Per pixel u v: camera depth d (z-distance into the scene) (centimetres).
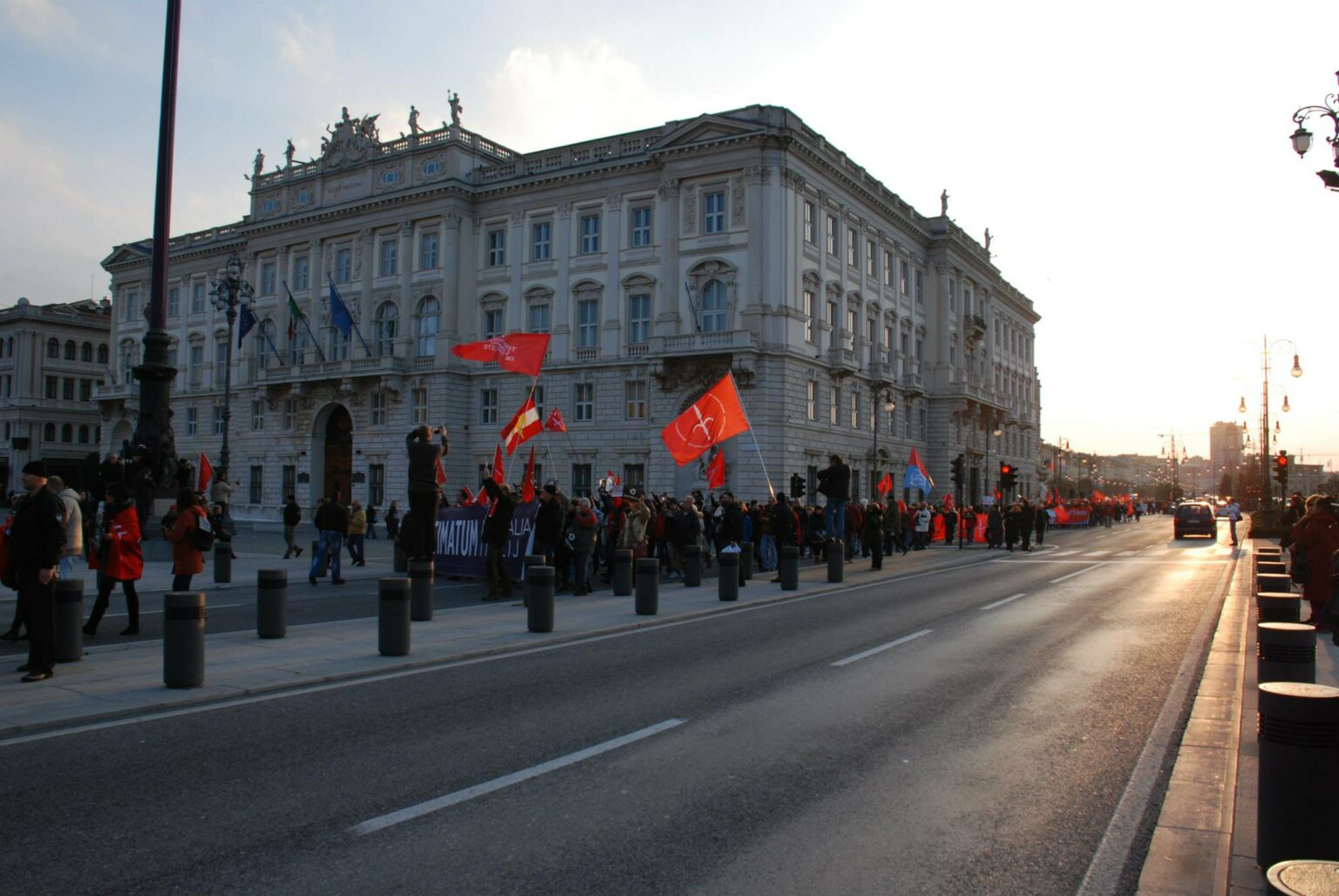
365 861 516
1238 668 1134
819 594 2045
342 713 863
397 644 1149
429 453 1723
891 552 3441
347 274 5794
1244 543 4700
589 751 739
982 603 1858
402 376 5394
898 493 5844
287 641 1256
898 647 1291
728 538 2445
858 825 586
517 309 5219
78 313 9356
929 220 6531
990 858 536
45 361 9000
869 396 5491
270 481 6081
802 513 3158
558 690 976
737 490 4462
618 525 2438
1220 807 618
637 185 4897
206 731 792
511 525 1969
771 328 4509
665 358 4616
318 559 2155
